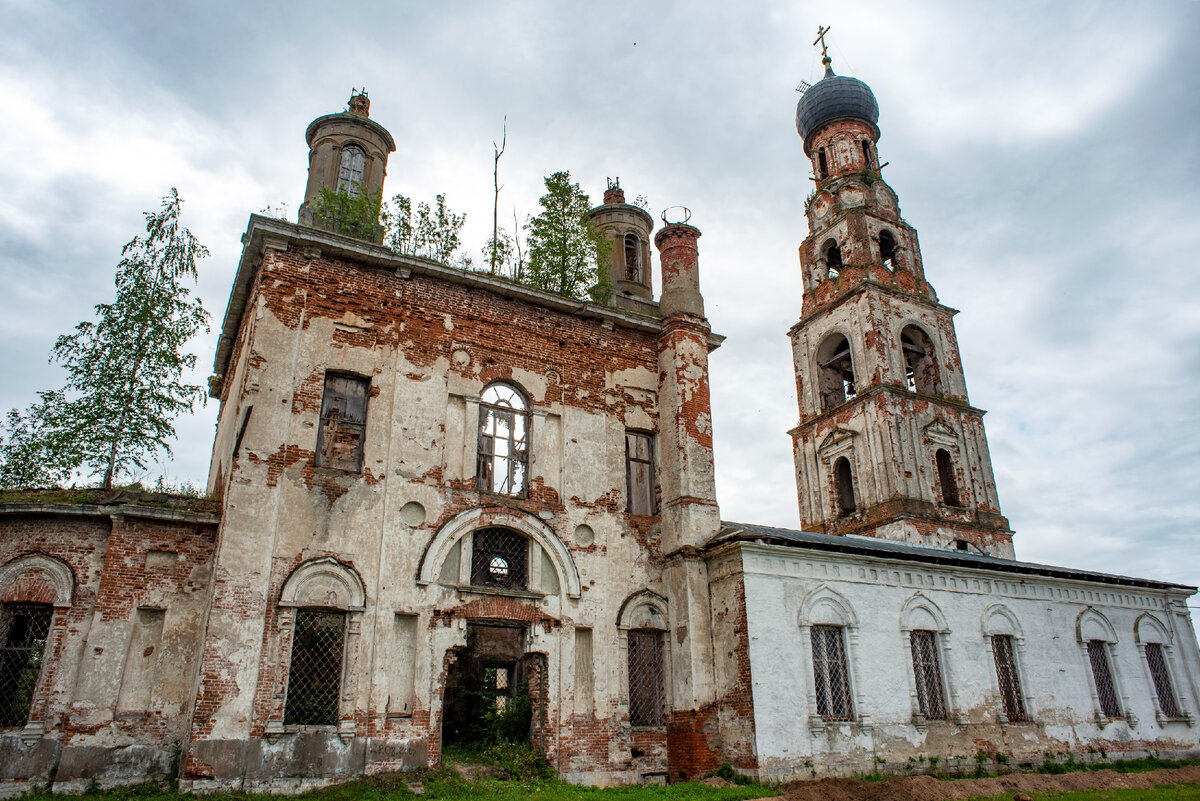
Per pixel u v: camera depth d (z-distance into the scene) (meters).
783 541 17.59
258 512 14.81
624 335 20.64
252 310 17.47
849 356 37.25
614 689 17.12
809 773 16.17
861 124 42.00
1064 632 22.42
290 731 13.88
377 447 16.38
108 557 14.58
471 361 18.11
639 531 18.92
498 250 24.27
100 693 13.90
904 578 19.70
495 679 23.42
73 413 19.70
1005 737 19.66
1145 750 22.42
